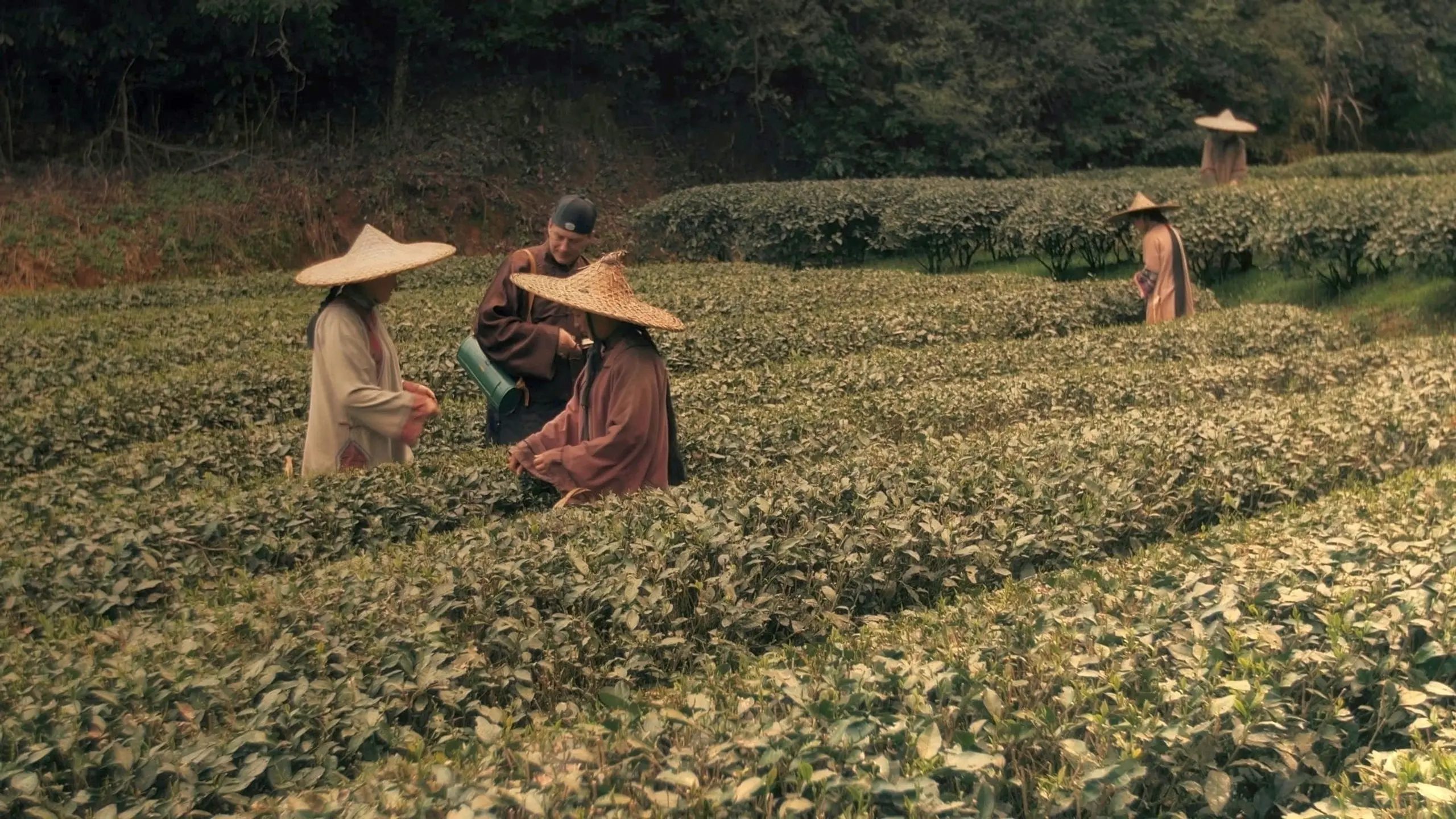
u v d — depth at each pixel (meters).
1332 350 12.30
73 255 21.67
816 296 16.05
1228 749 3.79
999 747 3.63
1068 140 31.73
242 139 26.38
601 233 26.28
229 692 4.24
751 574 5.51
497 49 29.22
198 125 26.91
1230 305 16.70
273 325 14.58
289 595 5.12
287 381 10.95
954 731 3.75
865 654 4.48
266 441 8.60
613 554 5.47
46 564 5.86
